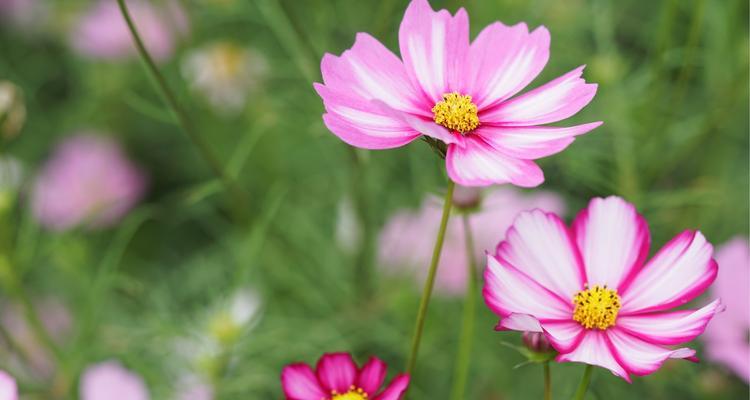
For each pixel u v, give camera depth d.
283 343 0.79
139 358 0.79
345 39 0.88
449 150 0.56
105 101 1.10
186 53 0.99
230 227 1.02
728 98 0.78
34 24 1.18
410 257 0.83
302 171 0.99
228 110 1.00
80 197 1.02
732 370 0.74
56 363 0.77
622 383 0.75
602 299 0.56
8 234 0.74
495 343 0.80
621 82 0.84
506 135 0.57
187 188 1.05
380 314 0.85
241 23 1.04
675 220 0.80
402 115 0.54
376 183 0.87
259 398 0.79
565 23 0.87
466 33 0.58
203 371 0.77
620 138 0.78
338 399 0.57
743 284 0.70
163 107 1.10
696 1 0.74
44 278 0.94
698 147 0.86
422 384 0.80
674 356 0.54
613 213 0.57
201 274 0.91
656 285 0.57
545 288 0.57
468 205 0.64
